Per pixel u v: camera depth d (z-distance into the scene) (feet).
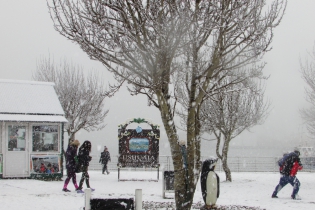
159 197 52.47
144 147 80.89
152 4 30.42
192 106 33.94
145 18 30.07
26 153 74.13
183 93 61.82
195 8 30.12
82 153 54.24
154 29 30.22
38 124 75.36
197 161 34.96
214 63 32.99
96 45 31.63
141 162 80.64
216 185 39.06
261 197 53.98
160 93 32.71
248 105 79.36
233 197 53.88
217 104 77.56
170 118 33.40
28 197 46.50
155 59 32.68
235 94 78.23
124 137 81.20
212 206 39.11
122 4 30.91
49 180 74.59
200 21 30.89
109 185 69.82
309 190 63.52
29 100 79.82
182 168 33.65
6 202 42.37
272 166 115.96
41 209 38.70
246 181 79.61
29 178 73.87
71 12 30.99
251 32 32.14
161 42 30.78
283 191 61.87
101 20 30.58
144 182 77.51
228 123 79.30
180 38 30.37
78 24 31.01
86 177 54.34
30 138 74.64
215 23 30.68
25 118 73.87
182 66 34.19
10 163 72.95
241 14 31.65
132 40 30.99
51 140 76.23
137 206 28.37
